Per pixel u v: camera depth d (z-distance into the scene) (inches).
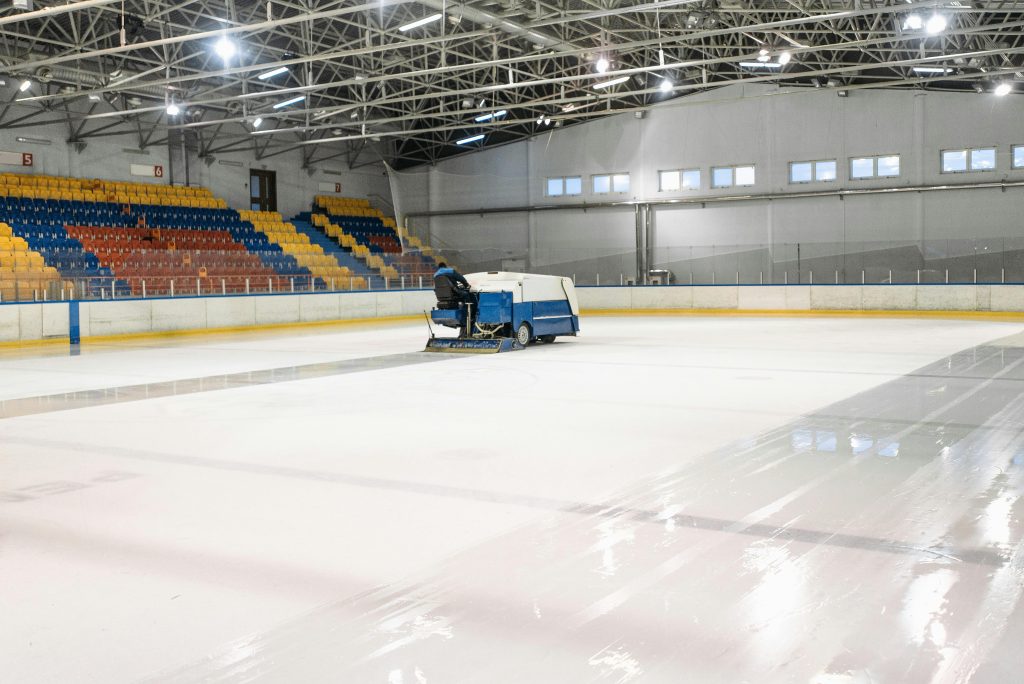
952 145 1216.8
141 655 133.0
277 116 1163.3
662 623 142.3
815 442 293.7
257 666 128.7
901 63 932.6
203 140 1343.5
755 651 131.6
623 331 912.9
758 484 235.8
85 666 129.6
